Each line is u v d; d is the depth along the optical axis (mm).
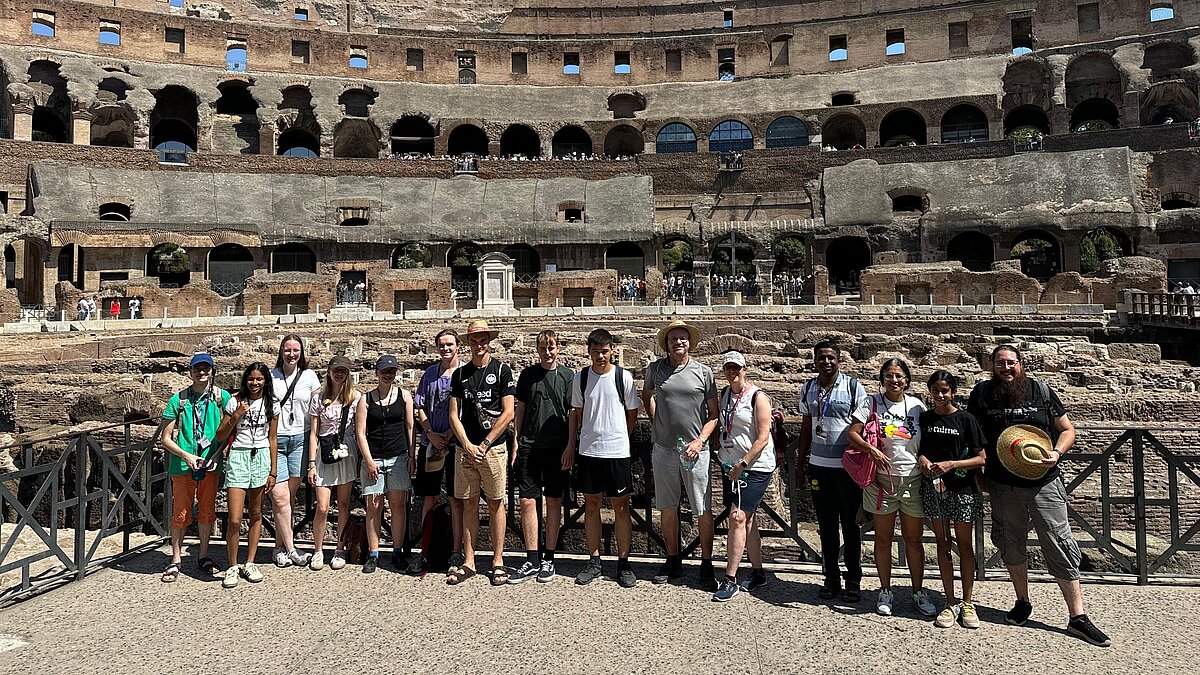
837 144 68812
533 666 5805
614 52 74812
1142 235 44719
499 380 7758
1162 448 7512
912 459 6797
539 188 56344
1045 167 51250
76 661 5918
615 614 6801
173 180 51250
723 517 9031
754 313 39125
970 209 48406
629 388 7688
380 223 50688
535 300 45719
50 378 16828
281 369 8539
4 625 6594
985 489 6777
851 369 18828
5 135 57250
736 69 74250
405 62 71875
